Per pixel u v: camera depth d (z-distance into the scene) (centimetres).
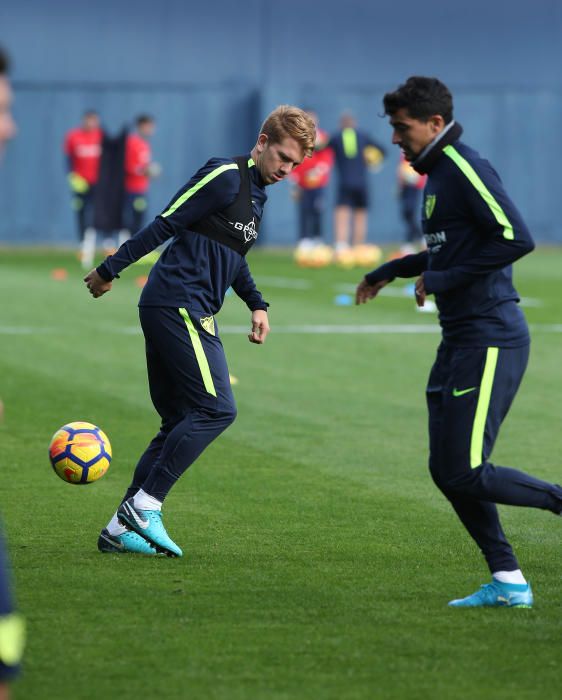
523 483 1762
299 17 11831
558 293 6956
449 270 1734
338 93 11969
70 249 11044
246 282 2170
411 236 10425
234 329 5269
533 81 12188
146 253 2019
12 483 2622
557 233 12281
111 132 11556
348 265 9225
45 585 1884
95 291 2038
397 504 2477
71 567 1994
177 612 1753
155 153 11675
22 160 11394
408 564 2031
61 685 1469
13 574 1944
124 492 2561
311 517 2362
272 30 11794
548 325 5472
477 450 1750
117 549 2092
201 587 1884
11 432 3155
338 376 4125
